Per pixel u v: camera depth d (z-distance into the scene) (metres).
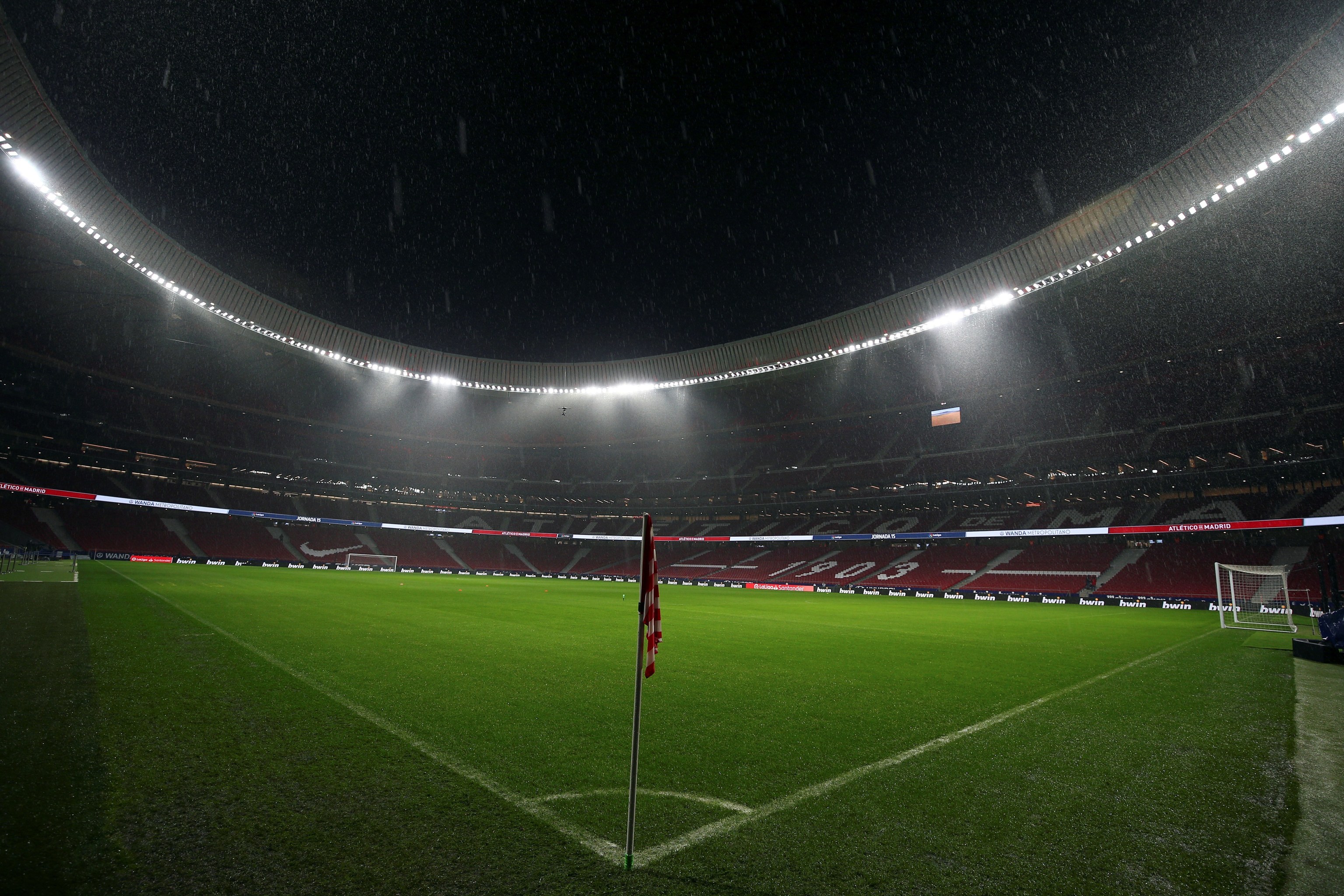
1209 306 31.44
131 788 3.62
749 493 52.75
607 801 3.74
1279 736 5.54
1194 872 2.97
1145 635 15.11
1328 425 32.03
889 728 5.62
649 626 3.23
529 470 61.38
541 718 5.62
